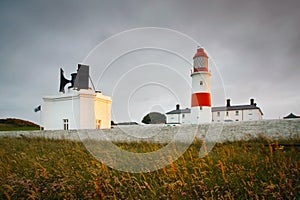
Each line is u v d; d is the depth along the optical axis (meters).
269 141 8.28
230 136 10.64
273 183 3.84
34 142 11.70
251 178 4.06
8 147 9.20
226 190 3.81
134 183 4.34
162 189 4.01
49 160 6.07
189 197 3.69
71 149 8.26
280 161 4.70
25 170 5.16
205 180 4.18
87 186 4.18
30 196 3.71
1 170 5.06
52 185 4.21
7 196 3.69
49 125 19.58
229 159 5.36
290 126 9.80
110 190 4.00
